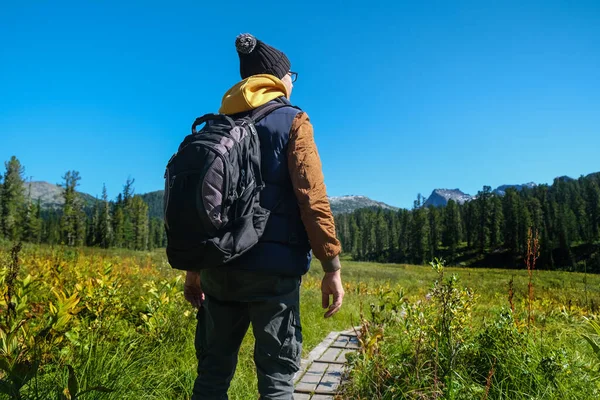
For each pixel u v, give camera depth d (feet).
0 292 9.39
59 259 22.97
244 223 5.27
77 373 7.86
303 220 5.54
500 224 372.58
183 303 14.78
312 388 11.15
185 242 5.08
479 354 10.35
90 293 12.20
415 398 8.53
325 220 5.48
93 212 277.23
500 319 11.23
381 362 10.41
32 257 29.55
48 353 8.46
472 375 9.63
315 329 18.92
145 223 316.60
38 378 7.60
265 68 6.81
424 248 388.78
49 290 14.92
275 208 5.65
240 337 6.15
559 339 12.78
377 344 11.36
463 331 10.53
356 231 489.26
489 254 351.67
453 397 8.16
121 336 11.19
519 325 11.13
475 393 8.66
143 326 12.63
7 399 5.94
